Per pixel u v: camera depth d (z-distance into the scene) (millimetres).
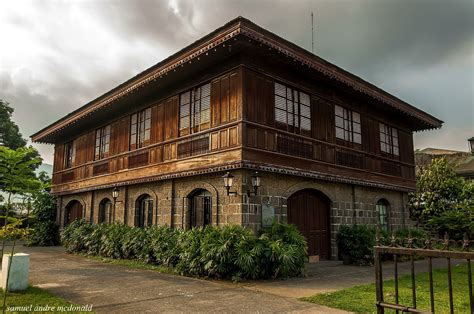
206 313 5684
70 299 6500
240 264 8422
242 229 9289
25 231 6570
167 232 11141
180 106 12570
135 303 6258
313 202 12633
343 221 13289
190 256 9102
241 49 10195
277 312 5777
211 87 11336
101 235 13516
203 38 10164
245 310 5871
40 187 6918
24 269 7094
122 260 11930
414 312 3975
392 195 16297
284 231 9852
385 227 15695
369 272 10188
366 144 14797
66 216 19453
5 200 6941
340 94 13844
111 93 14531
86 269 10242
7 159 6473
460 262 12898
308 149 12008
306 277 9227
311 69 11508
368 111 15203
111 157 15828
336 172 12906
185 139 12023
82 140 18609
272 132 10883
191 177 11820
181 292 7203
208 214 11375
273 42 10008
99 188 16141
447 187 19875
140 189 14102
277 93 11367
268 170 10383
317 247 12461
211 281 8484
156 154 13227
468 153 29922
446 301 6648
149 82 12555
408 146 17609
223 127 10633
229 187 9977
